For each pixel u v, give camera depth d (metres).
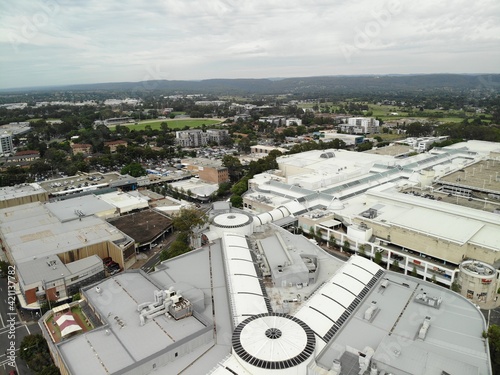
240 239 123.38
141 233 153.62
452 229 123.19
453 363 66.06
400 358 67.44
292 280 100.81
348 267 104.06
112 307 86.19
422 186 180.50
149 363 69.69
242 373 66.69
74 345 73.81
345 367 67.88
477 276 107.00
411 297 91.50
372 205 153.88
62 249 128.25
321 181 181.00
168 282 99.06
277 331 73.62
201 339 76.50
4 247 144.12
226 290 95.94
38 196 186.25
